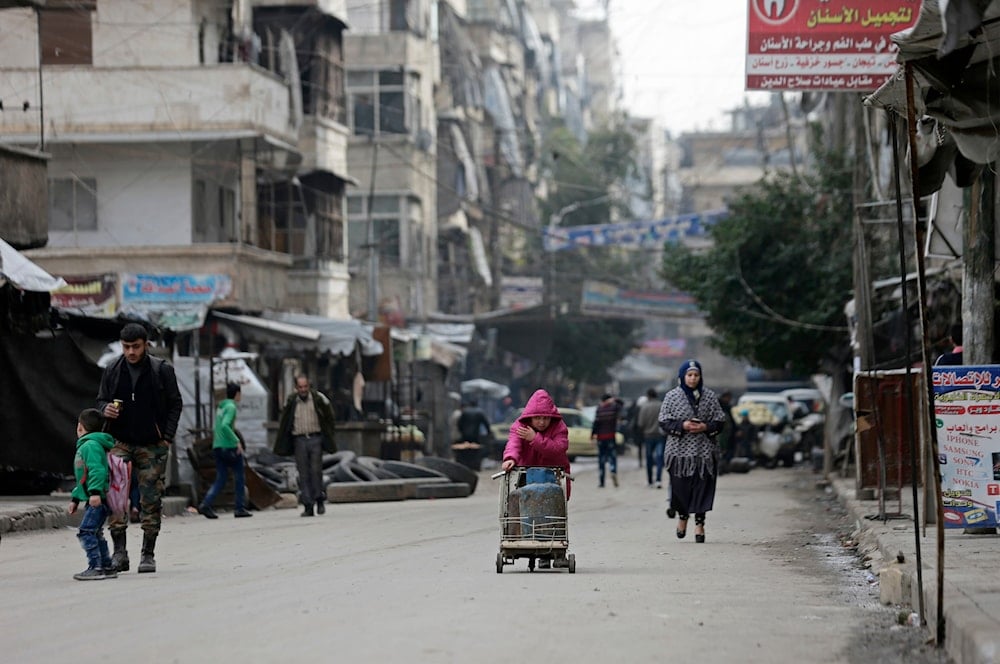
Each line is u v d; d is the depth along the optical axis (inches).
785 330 1792.6
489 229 3698.3
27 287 1091.9
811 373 1867.6
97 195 1998.0
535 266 3727.9
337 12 2480.3
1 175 1212.5
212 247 1948.8
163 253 1955.0
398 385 2094.0
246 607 538.9
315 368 2078.0
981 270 816.9
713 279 1815.9
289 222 2313.0
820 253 1796.3
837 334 1775.3
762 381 3735.2
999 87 558.3
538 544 661.3
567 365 3796.8
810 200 1827.0
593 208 4379.9
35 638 475.2
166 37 2010.3
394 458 1927.9
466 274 3331.7
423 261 2957.7
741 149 6117.1
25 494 1216.8
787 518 1093.1
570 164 4456.2
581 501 1353.3
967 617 447.2
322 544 855.1
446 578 640.4
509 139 3850.9
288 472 1407.5
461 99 3467.0
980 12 435.2
